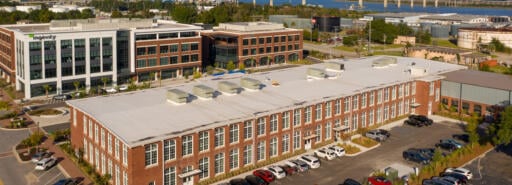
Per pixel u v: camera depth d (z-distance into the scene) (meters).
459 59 188.25
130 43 140.50
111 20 144.75
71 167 76.19
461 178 69.94
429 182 68.31
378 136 88.38
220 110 77.81
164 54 148.50
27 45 121.69
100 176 72.19
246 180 70.62
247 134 75.69
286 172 73.44
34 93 125.69
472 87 105.69
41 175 73.00
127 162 65.12
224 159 73.50
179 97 79.12
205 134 70.75
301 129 83.12
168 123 71.38
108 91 129.88
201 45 160.12
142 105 79.69
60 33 126.06
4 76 146.12
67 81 129.62
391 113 102.12
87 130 77.12
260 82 96.00
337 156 80.75
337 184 70.19
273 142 79.44
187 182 69.75
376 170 75.00
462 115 105.81
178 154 68.00
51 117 106.94
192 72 157.62
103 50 134.38
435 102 109.31
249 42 171.12
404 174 72.00
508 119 79.06
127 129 68.56
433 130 95.69
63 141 89.00
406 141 88.75
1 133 94.69
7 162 78.44
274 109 79.00
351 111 91.56
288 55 185.62
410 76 107.44
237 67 169.88
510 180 71.25
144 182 65.38
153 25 156.75
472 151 82.00
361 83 98.75
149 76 146.38
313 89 92.50
